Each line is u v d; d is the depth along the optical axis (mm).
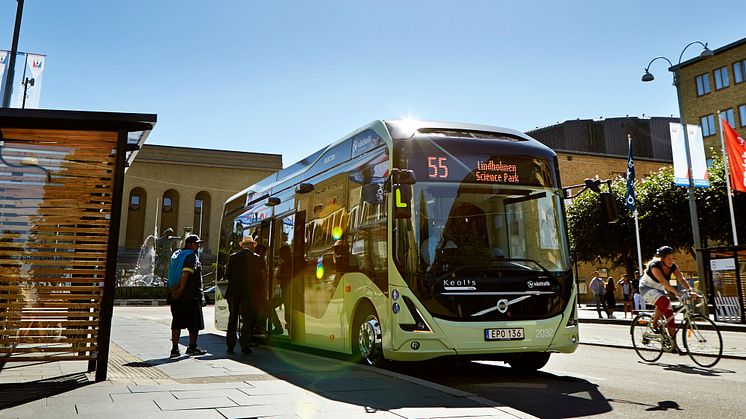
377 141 8586
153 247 69875
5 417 4824
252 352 10469
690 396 6715
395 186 7883
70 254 7004
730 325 19281
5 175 6973
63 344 6914
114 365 8469
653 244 34969
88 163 7180
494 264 7828
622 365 9633
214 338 14055
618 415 5785
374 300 8141
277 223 12156
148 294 43938
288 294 11133
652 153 64812
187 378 7160
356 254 8797
